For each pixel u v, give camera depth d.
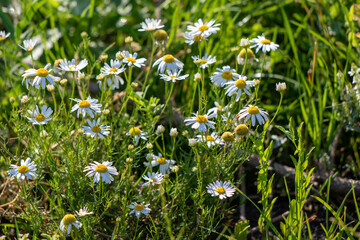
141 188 0.96
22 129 0.94
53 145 0.99
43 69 0.93
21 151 1.04
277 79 1.13
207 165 0.94
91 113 0.92
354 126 1.03
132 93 0.98
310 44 1.12
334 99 1.04
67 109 1.07
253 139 0.92
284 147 1.06
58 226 0.91
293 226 0.91
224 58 1.13
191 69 1.12
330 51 1.11
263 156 0.92
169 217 0.93
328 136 1.04
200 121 0.92
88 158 0.95
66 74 1.11
